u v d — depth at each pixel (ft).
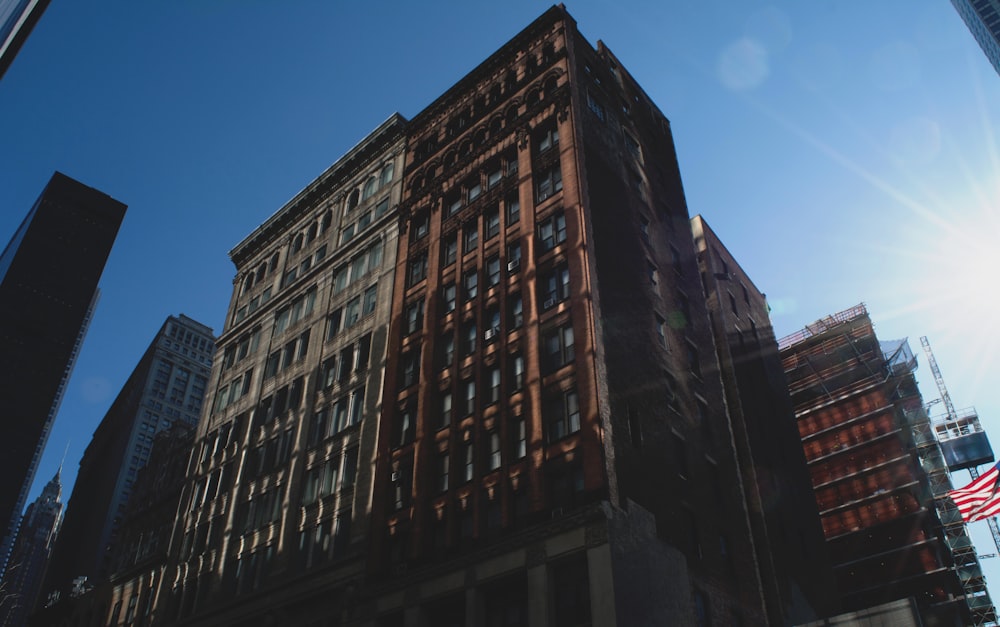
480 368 153.58
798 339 330.13
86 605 240.32
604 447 125.49
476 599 126.93
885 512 270.87
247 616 169.58
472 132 200.64
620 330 146.51
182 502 221.46
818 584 186.91
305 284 233.14
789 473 207.51
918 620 128.16
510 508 131.75
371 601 142.20
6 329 626.64
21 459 593.01
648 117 216.95
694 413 158.20
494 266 168.45
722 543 145.38
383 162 230.89
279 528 179.83
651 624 114.32
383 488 157.17
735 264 242.78
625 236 166.71
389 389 171.94
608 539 115.44
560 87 181.06
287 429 200.23
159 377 590.14
